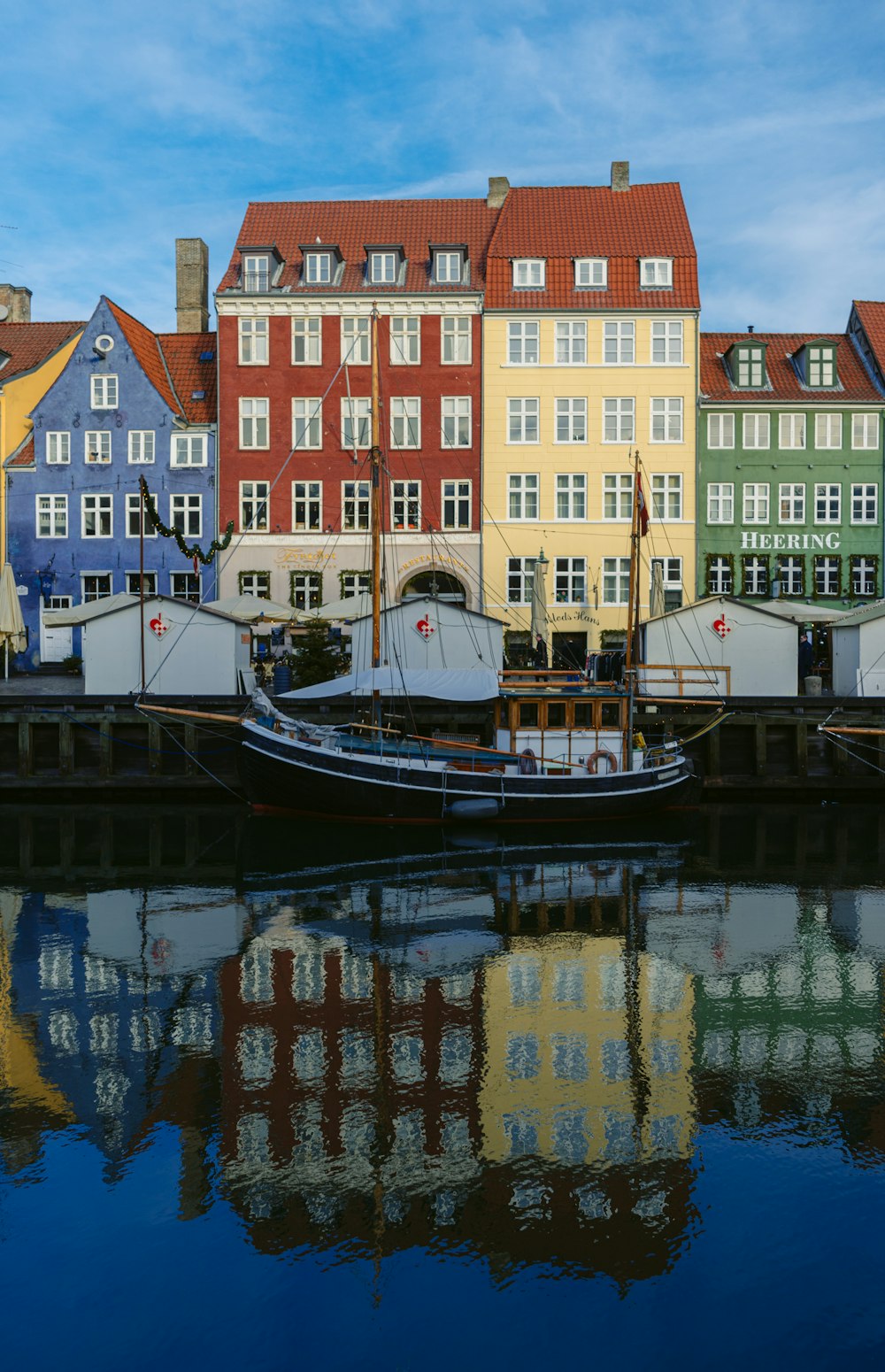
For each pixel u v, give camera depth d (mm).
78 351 41844
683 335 41219
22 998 13305
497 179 45312
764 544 41438
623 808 25016
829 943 15719
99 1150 9305
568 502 41344
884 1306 7254
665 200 44188
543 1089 10516
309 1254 7820
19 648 37969
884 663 29859
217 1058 11336
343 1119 9844
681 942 15727
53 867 20672
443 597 41438
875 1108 10094
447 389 41406
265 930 16375
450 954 15148
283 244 43906
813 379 42125
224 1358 6824
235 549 41250
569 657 39781
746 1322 7098
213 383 43406
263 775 24375
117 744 28141
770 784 28500
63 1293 7383
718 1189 8609
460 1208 8320
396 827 24422
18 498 41812
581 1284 7492
